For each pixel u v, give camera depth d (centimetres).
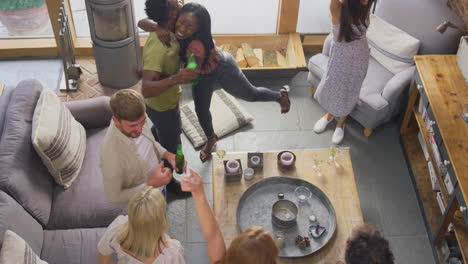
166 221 207
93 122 360
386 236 363
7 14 468
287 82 477
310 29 501
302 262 295
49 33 491
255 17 488
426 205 373
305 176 341
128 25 418
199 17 287
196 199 201
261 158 346
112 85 462
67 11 462
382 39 420
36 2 466
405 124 418
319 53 479
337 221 315
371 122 408
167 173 250
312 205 325
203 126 381
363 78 386
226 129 428
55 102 324
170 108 334
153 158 279
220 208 322
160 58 297
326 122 434
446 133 327
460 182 297
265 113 448
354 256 186
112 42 422
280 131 434
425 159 404
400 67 412
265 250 162
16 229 266
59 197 317
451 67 377
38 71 479
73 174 325
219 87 464
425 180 389
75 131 333
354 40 363
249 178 337
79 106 355
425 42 401
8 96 331
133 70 452
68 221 308
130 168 253
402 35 409
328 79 393
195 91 348
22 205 285
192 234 360
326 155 354
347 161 350
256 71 461
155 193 201
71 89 456
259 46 500
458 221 330
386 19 421
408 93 407
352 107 404
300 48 479
